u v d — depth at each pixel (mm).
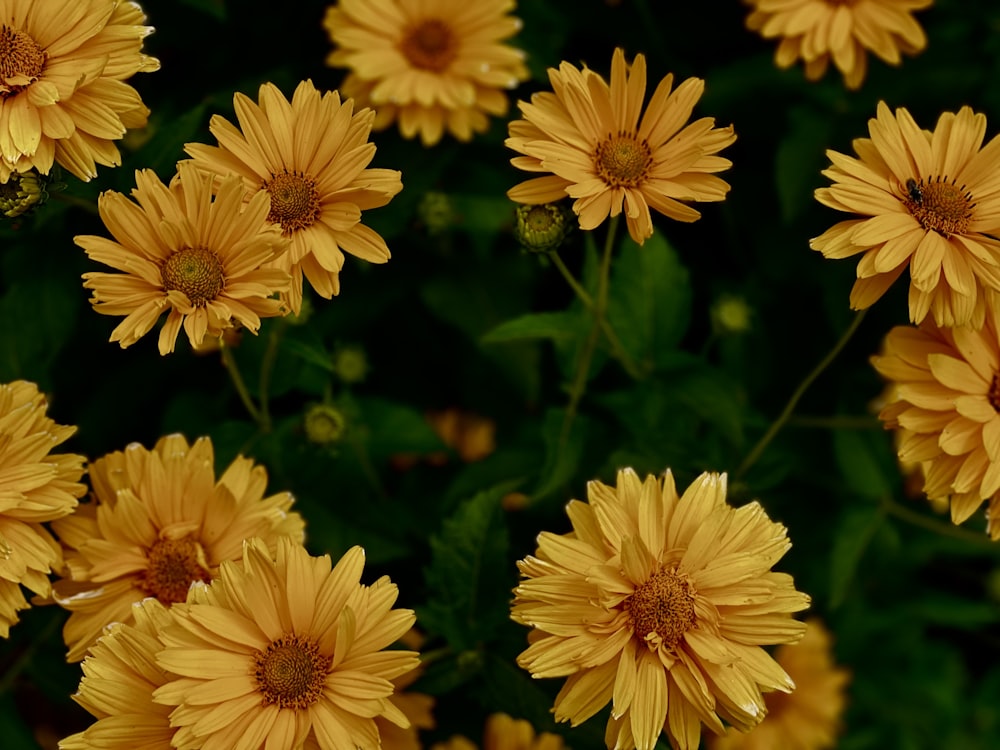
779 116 874
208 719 677
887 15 815
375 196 709
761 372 865
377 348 877
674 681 688
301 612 687
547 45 847
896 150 715
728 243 878
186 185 698
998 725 940
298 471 794
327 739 677
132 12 715
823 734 891
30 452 706
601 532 696
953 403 723
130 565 720
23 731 794
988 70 865
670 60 874
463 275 856
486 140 846
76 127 709
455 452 826
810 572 888
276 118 710
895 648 931
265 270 696
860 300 716
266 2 843
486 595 750
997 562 935
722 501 699
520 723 799
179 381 841
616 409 798
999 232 715
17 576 702
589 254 792
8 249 815
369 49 819
